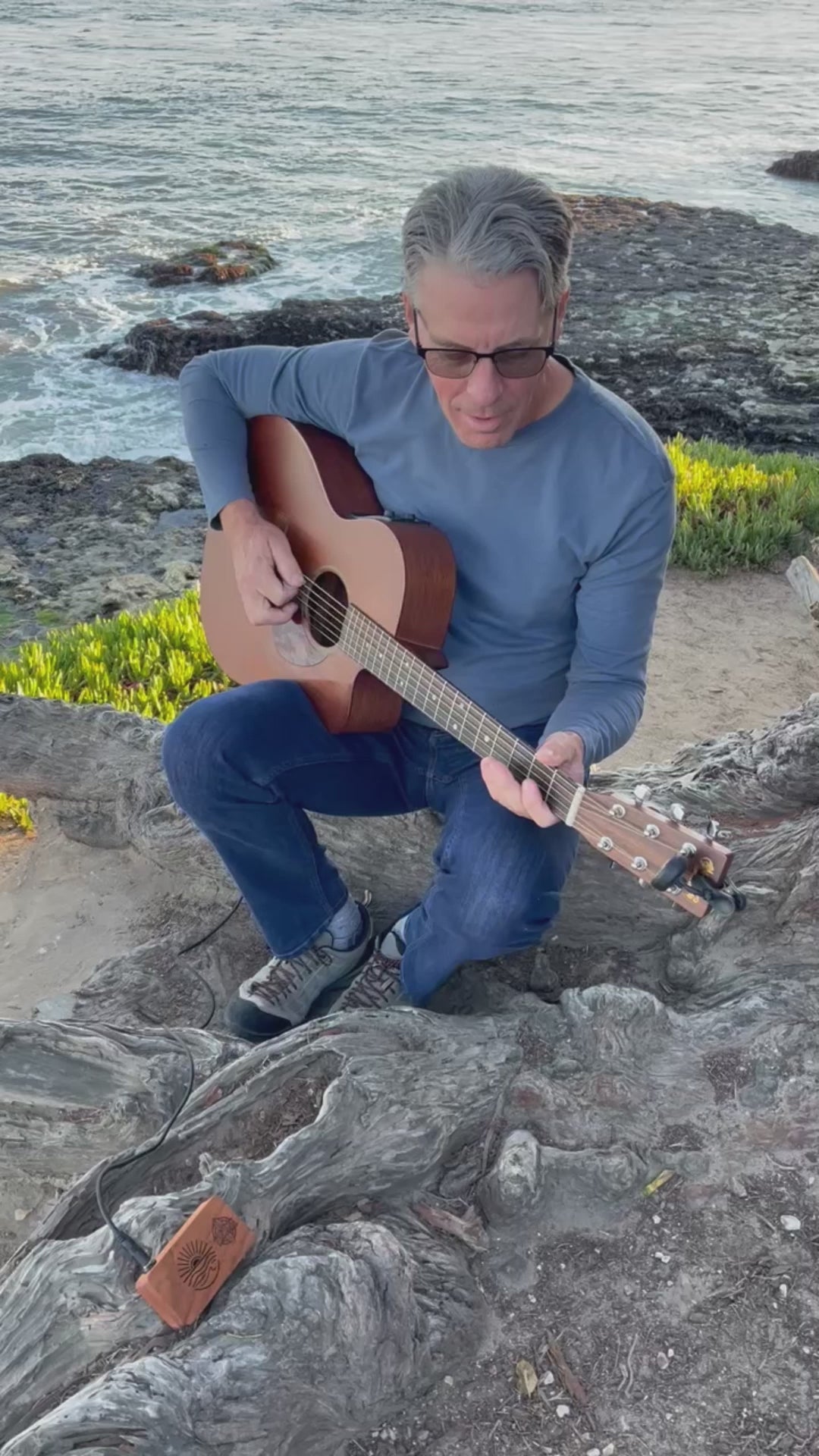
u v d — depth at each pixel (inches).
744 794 126.5
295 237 873.5
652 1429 75.5
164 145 1242.6
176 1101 101.7
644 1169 89.4
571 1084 96.4
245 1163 84.7
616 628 100.0
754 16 3425.2
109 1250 80.0
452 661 108.7
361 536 104.1
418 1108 91.7
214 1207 79.2
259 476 119.4
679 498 300.0
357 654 106.7
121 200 979.3
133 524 417.7
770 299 717.3
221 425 117.6
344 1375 75.9
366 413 107.4
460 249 83.5
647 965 119.6
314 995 116.0
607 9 3427.7
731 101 1715.1
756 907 112.1
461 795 107.9
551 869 100.9
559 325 91.4
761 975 108.2
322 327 645.9
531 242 83.8
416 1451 76.0
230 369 117.3
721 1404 76.5
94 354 626.5
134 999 132.6
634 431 97.2
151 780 157.8
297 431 112.2
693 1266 84.4
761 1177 89.4
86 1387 71.8
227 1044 105.8
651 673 230.7
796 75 2063.2
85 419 546.3
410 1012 101.0
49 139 1255.5
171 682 230.2
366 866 135.7
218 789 105.8
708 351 621.9
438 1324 80.3
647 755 201.9
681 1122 93.5
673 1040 99.0
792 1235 85.6
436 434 103.2
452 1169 92.1
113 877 160.6
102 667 231.8
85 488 448.1
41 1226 86.6
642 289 738.8
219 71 1851.6
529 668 107.4
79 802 165.5
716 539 281.0
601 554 99.2
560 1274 84.9
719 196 1074.7
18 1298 79.2
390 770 113.3
